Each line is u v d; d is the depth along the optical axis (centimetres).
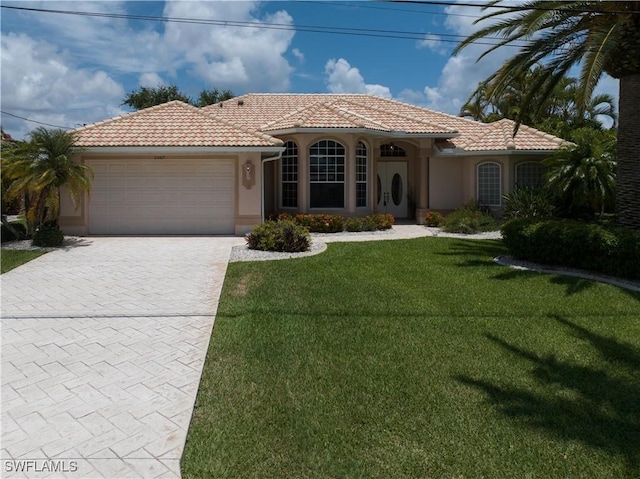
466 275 1142
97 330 769
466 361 645
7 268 1228
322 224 1920
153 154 1764
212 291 1005
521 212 1900
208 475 407
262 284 1047
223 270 1203
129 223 1802
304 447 446
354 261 1302
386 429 477
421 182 2252
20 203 2478
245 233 1800
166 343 711
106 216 1795
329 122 1983
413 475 407
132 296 967
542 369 620
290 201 2086
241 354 664
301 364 632
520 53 1275
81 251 1470
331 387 566
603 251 1109
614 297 952
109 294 983
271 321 800
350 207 2044
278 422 490
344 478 404
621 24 1122
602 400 537
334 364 632
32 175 1462
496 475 408
